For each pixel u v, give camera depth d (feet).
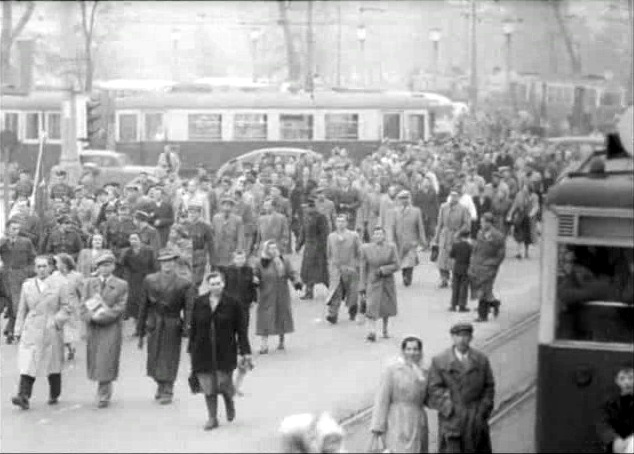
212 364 59.62
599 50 105.09
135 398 67.31
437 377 48.88
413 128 177.88
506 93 128.98
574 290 48.29
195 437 58.59
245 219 108.58
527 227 90.48
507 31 124.06
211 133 187.01
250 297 73.05
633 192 47.88
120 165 170.09
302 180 133.59
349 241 86.74
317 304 94.99
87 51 187.32
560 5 109.81
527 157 96.58
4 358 79.15
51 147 182.91
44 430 60.75
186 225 92.12
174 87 186.80
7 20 182.09
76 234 87.40
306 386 67.82
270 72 200.13
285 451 48.26
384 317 80.28
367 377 69.77
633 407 47.50
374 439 50.39
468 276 78.64
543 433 48.32
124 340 82.43
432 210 113.91
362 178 117.39
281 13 186.70
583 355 47.85
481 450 48.83
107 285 65.62
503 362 57.57
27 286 65.98
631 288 47.96
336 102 185.88
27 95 183.01
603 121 90.89
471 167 116.67
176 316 65.51
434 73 174.19
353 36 187.01
